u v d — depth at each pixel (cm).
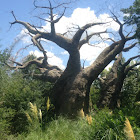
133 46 1839
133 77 2125
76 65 1277
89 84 1317
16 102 985
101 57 1413
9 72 1141
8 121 884
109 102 1725
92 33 1490
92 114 1069
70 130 784
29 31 1449
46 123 904
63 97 1230
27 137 747
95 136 618
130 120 685
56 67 1554
